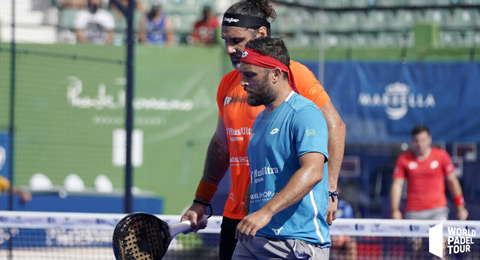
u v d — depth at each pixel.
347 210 31.73
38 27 40.38
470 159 38.75
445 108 39.06
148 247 13.39
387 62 39.47
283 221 12.11
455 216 37.66
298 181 11.33
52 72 39.38
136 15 50.62
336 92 39.69
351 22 51.03
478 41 50.22
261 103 12.38
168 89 40.50
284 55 12.36
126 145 30.70
